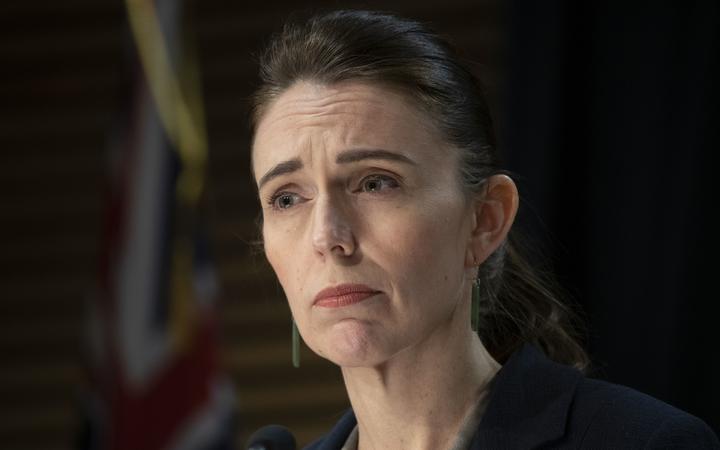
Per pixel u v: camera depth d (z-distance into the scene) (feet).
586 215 46.57
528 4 47.57
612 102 46.80
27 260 60.03
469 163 17.83
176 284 41.78
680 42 46.21
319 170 16.99
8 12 62.90
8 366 58.95
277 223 17.65
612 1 47.06
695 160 45.55
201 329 41.57
